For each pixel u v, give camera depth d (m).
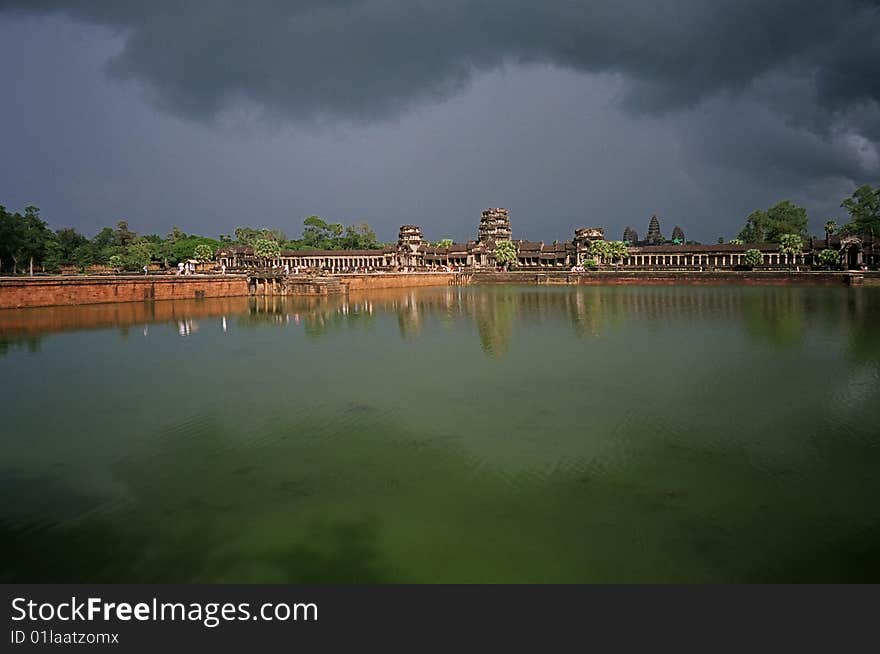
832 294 88.31
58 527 15.74
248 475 19.06
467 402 27.33
